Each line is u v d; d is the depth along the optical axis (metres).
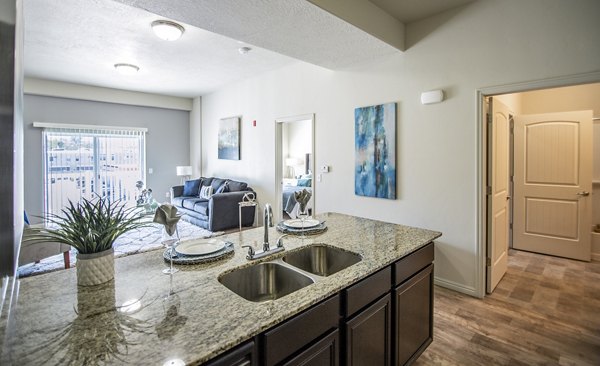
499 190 3.20
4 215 0.72
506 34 2.69
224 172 6.62
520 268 3.65
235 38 2.90
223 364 0.87
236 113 6.11
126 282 1.27
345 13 2.55
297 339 1.10
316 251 1.88
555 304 2.79
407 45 3.31
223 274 1.38
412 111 3.33
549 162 4.07
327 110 4.26
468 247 2.99
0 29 0.70
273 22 2.57
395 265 1.66
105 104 6.53
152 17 3.20
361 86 3.81
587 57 2.32
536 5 2.53
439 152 3.15
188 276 1.33
